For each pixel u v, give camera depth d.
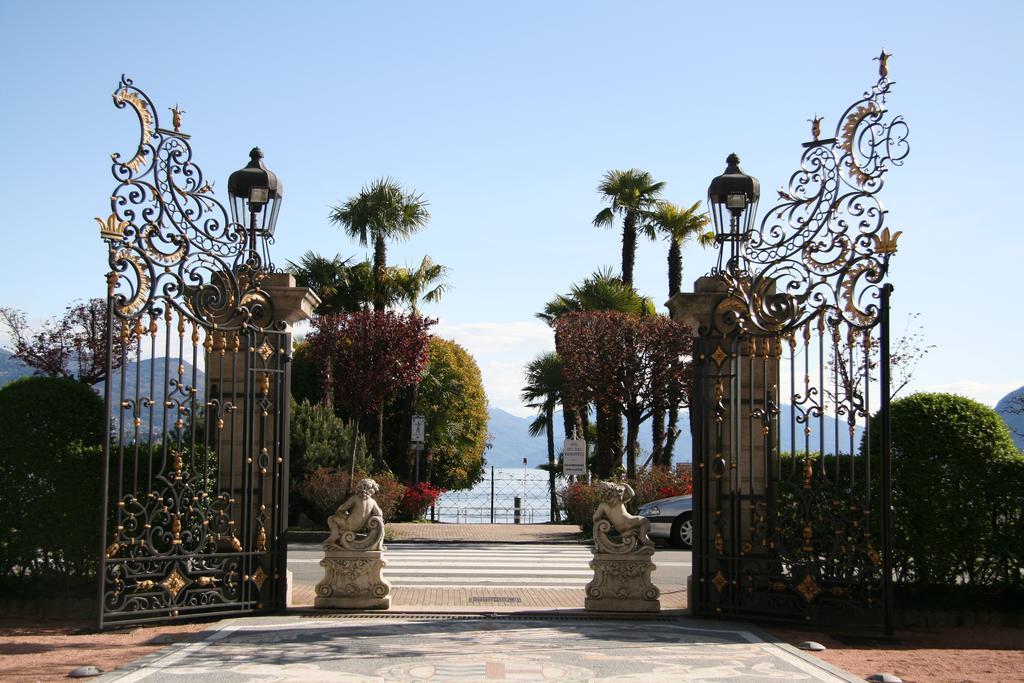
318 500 23.25
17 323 24.81
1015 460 11.06
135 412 10.07
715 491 10.87
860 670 8.23
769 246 10.84
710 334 10.99
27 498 10.84
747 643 9.28
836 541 10.39
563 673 7.79
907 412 11.43
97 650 8.76
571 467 23.73
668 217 33.38
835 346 10.42
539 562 16.78
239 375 11.08
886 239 10.14
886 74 10.37
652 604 10.94
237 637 9.34
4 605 10.68
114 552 9.88
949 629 10.49
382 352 26.75
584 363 26.81
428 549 19.12
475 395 39.19
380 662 8.16
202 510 10.41
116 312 9.90
